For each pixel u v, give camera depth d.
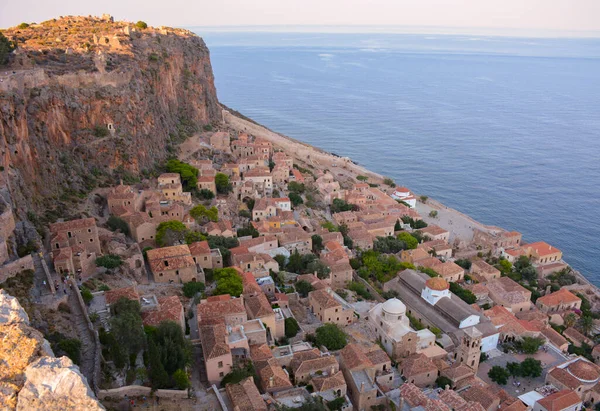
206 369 74.94
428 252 160.88
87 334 75.31
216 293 99.50
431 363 94.06
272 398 73.88
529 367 101.12
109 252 107.69
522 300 133.00
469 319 111.62
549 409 87.69
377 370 90.44
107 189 135.38
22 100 115.44
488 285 140.38
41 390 38.97
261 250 132.62
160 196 145.88
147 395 68.12
